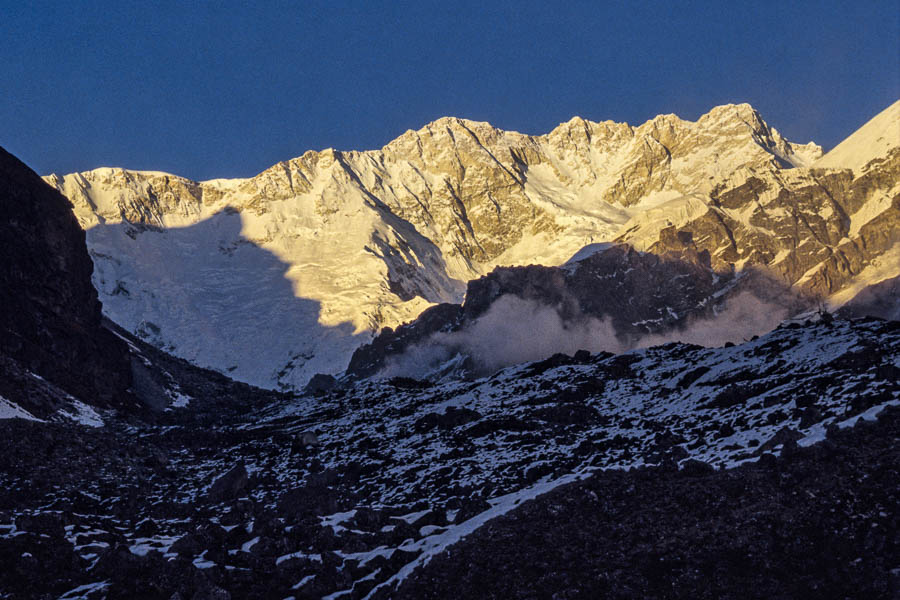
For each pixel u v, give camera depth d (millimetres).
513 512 83688
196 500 125250
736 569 69688
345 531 91062
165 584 79875
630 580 70500
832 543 69875
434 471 122312
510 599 70562
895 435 81875
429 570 75812
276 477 140625
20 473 130375
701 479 84312
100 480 135250
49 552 86750
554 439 131250
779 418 105750
